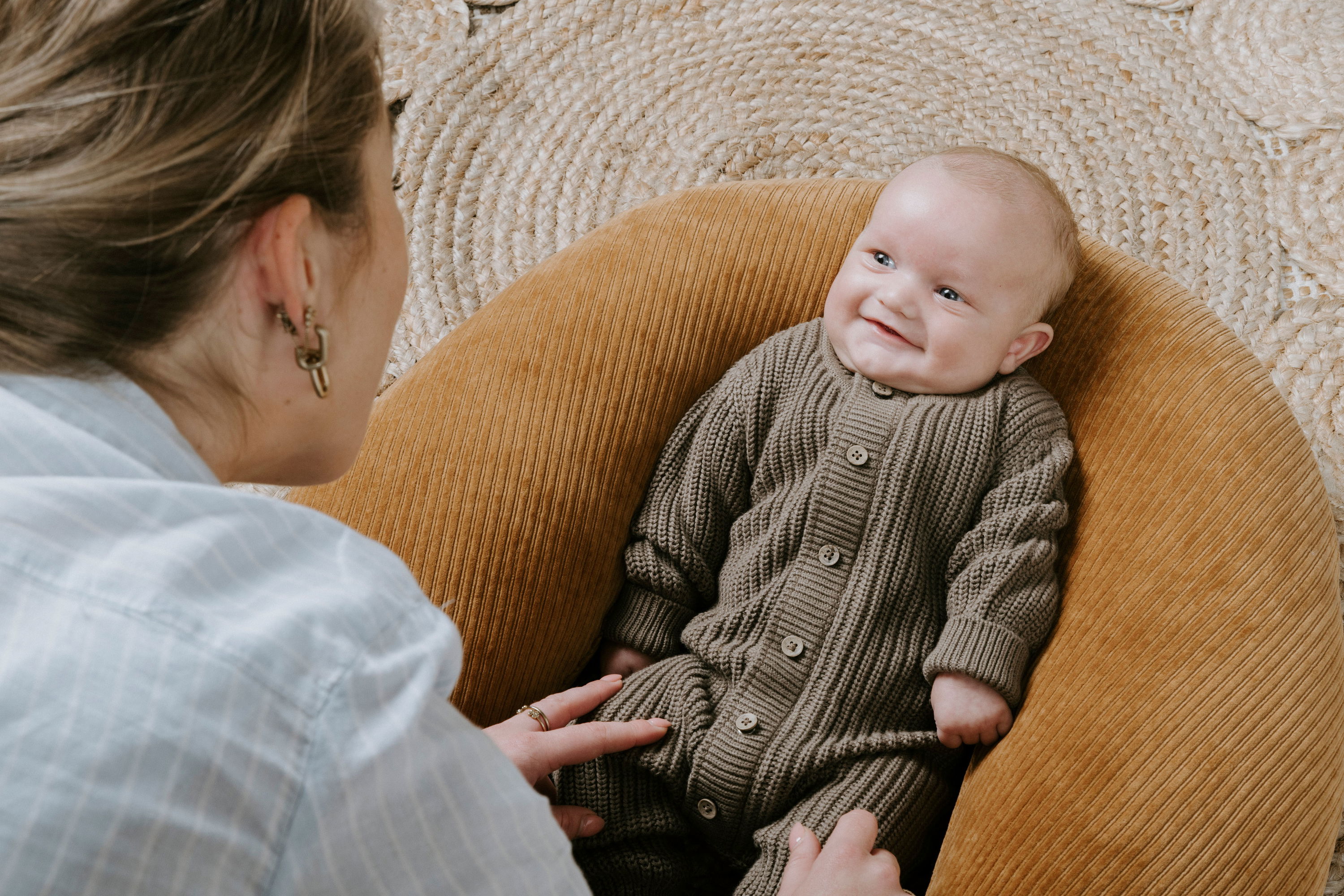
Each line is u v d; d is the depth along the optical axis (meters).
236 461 0.51
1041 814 0.82
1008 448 0.98
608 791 0.93
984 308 0.97
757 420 1.04
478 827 0.41
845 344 1.02
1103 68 1.61
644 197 1.58
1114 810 0.80
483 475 1.00
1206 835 0.78
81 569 0.35
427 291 1.52
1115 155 1.55
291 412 0.52
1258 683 0.83
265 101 0.42
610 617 1.07
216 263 0.43
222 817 0.34
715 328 1.11
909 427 0.99
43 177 0.39
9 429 0.38
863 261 1.01
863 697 0.96
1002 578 0.93
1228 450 0.94
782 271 1.13
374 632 0.40
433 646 0.41
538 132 1.62
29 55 0.39
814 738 0.94
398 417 1.03
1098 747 0.83
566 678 1.04
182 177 0.40
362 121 0.48
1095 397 1.03
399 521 0.99
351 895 0.37
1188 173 1.53
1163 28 1.64
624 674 1.06
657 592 1.04
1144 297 1.05
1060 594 0.97
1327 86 1.57
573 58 1.67
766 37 1.67
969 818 0.87
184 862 0.33
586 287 1.10
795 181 1.20
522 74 1.66
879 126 1.61
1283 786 0.78
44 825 0.31
